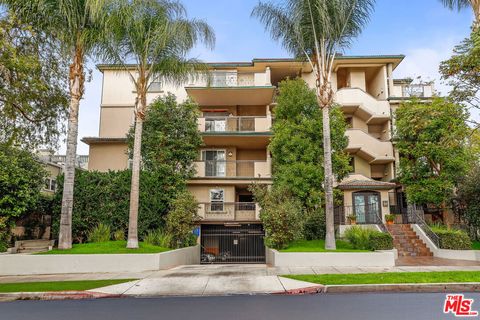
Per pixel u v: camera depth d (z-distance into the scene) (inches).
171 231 745.6
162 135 828.0
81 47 629.3
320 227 762.8
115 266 556.4
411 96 951.0
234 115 1080.8
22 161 735.7
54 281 466.9
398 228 808.9
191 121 871.1
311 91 827.4
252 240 925.8
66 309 326.0
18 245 752.3
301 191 738.8
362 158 1057.5
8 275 536.1
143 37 650.2
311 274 488.7
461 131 746.2
